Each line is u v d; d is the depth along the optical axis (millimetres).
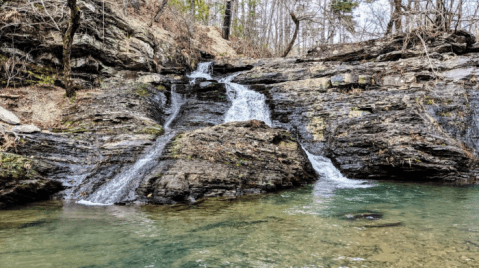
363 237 4117
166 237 4270
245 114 13852
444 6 14719
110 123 10086
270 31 33906
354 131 11250
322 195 7469
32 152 7676
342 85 13570
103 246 3916
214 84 14625
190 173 7434
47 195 7168
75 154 8336
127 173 7871
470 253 3443
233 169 8086
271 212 5715
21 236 4324
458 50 13789
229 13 27000
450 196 7188
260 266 3240
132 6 19297
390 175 10023
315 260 3357
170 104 14180
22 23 11539
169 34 19375
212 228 4688
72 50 12617
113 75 13891
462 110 11141
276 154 9305
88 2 13008
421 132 10086
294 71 15680
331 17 24797
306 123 13156
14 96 10398
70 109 10898
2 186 6422
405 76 12938
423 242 3855
